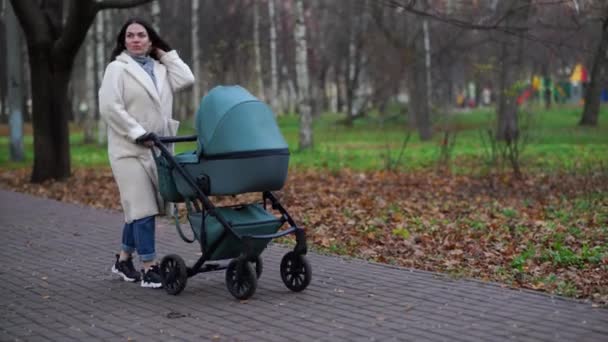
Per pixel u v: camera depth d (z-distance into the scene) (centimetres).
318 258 866
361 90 5638
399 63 3656
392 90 4288
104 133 3194
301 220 1160
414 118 4047
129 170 705
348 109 4509
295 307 645
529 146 2559
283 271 708
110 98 693
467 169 1933
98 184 1705
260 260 724
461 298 667
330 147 2872
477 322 591
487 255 875
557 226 1062
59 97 1780
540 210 1240
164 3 4388
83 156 2698
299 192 1542
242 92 670
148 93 712
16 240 1002
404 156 2388
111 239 1002
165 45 750
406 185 1644
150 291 711
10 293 709
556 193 1450
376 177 1811
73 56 1759
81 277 775
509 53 2383
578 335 553
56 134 1784
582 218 1136
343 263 835
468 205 1317
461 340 545
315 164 2181
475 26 1412
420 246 945
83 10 1639
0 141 3722
